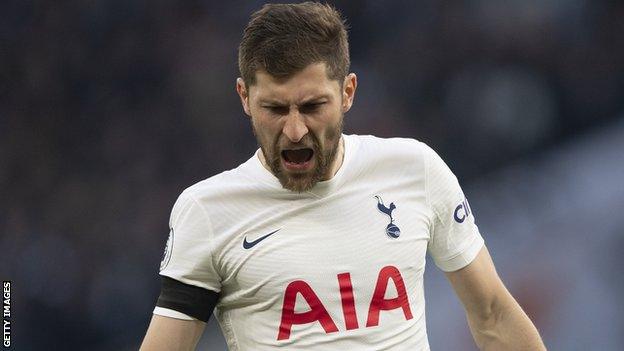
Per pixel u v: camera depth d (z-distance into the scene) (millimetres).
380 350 10055
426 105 40594
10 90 38469
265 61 9250
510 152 40281
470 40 41219
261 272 10031
